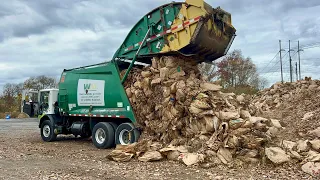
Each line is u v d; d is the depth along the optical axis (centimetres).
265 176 664
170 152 871
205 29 959
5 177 692
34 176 700
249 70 4331
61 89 1377
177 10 1005
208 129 877
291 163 721
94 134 1195
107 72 1173
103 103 1181
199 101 908
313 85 1330
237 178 658
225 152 795
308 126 914
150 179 666
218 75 3822
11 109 5000
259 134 806
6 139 1488
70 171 751
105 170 760
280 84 1536
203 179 662
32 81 6525
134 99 1080
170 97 973
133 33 1131
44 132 1440
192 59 1074
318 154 721
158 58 1049
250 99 1534
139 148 916
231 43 1094
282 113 1133
